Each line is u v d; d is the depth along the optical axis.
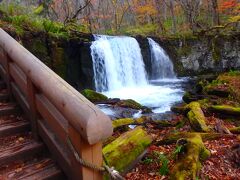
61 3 23.22
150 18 35.91
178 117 8.27
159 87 15.43
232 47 18.77
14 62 3.91
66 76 13.18
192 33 19.27
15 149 3.35
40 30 11.85
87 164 2.25
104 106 9.72
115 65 15.41
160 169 3.87
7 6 13.50
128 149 3.69
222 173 4.07
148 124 7.20
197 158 3.98
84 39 13.97
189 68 18.77
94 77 14.11
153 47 17.86
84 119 2.04
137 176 3.83
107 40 15.09
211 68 18.88
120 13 37.03
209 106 7.89
